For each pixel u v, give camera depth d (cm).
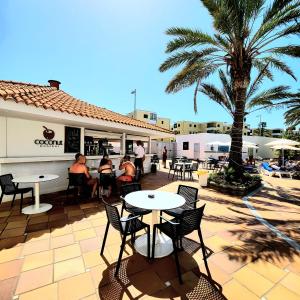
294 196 724
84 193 635
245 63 759
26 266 277
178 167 1393
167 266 285
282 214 517
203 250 287
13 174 591
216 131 5106
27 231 388
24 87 731
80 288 238
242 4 617
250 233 398
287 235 391
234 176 791
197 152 2388
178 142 2736
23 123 613
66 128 739
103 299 222
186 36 720
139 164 1088
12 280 248
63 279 253
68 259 297
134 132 1112
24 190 510
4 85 685
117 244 345
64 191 708
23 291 230
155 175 1190
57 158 694
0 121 562
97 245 340
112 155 955
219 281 255
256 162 2336
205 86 1040
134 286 243
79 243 346
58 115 577
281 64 797
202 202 620
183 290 238
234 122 816
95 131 889
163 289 239
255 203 618
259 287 246
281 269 283
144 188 824
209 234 391
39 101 550
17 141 601
